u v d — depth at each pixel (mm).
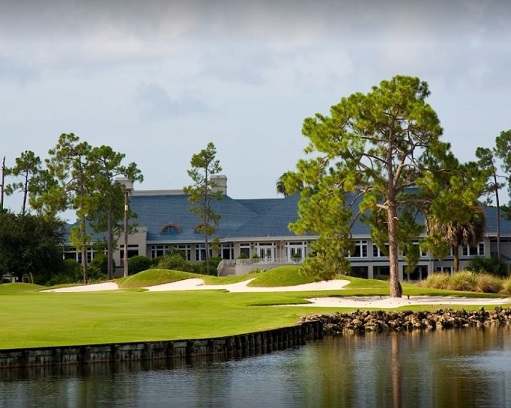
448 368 39844
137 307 58688
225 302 64312
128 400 33562
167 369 39281
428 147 67375
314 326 50656
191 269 110062
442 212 65312
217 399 33688
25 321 47625
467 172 67000
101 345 39906
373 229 71438
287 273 86562
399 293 68938
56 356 39062
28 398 33812
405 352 44719
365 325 54406
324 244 68625
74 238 108938
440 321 55719
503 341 48438
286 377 37844
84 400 33500
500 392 34625
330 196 68000
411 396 34125
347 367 40250
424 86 68250
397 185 68938
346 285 82312
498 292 78750
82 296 71500
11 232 106188
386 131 68188
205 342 42438
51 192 111125
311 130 68500
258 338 44875
